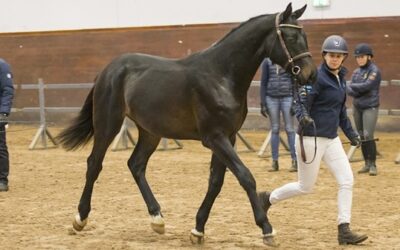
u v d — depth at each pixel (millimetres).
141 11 28250
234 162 9273
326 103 9609
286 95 16766
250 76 9602
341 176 9711
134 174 10930
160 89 9977
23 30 30000
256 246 9727
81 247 9750
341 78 9836
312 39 25562
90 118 11266
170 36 27641
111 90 10617
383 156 19828
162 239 10234
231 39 9602
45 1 29547
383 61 24672
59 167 18156
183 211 12281
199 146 22422
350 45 25094
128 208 12570
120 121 10703
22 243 9984
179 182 15547
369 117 16453
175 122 9898
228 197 13609
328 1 25375
